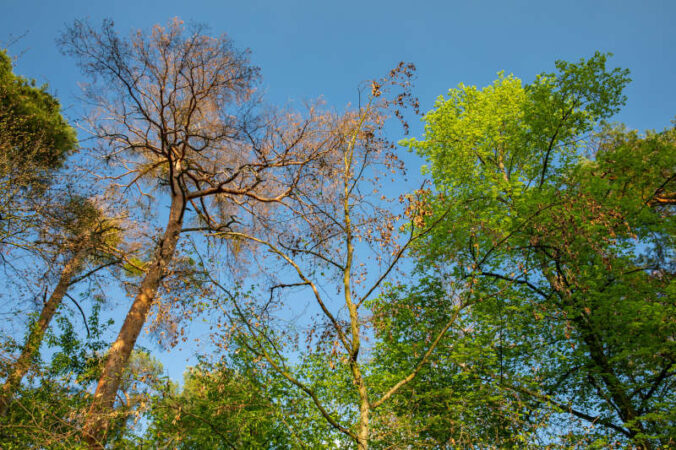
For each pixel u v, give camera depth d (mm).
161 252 10648
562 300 10188
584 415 9789
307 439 9727
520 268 7871
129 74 10633
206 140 11695
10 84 12094
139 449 7809
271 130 11836
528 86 14383
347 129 9648
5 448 6938
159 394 7902
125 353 9086
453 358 9555
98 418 7453
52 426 7582
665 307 9078
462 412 8508
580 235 7691
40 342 8906
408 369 10367
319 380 11203
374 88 8680
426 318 9695
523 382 9281
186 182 14070
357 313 6996
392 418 7340
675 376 9484
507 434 8516
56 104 13125
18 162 10516
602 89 12469
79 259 11273
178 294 9172
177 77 11305
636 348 9609
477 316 10602
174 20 11016
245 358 9977
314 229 9117
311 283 7242
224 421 8766
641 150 11180
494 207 11938
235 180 12680
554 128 12836
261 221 12727
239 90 11758
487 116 14148
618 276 10312
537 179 13586
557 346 10562
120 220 12414
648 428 8719
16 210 10039
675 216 10695
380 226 7793
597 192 10312
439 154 14938
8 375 7941
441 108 15250
